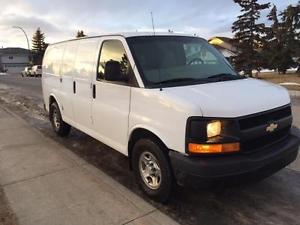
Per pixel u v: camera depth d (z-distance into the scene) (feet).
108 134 16.06
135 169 14.29
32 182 15.52
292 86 67.26
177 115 11.56
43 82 25.45
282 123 12.73
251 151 11.68
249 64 115.14
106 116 15.85
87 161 18.58
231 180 11.17
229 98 11.75
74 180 15.66
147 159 13.62
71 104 19.95
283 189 14.44
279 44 116.78
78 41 19.24
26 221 12.20
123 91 14.32
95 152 20.16
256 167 11.42
